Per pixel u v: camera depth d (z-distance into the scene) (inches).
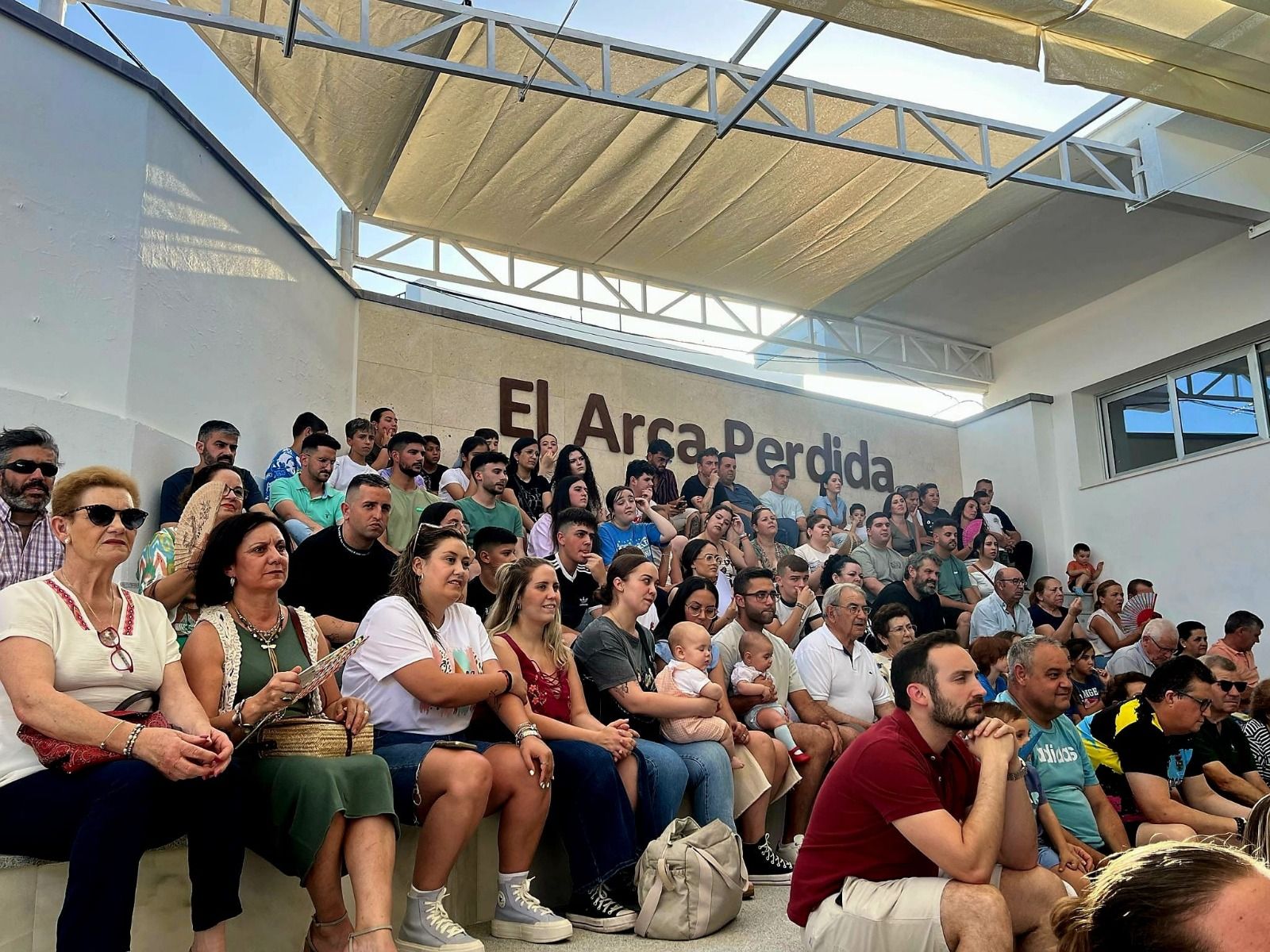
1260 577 398.3
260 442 278.5
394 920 134.6
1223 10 234.1
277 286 293.3
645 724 176.2
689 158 346.3
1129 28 239.8
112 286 221.8
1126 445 470.3
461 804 127.6
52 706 103.2
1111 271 445.7
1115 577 454.0
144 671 114.7
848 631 214.1
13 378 203.0
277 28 244.7
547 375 392.5
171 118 243.4
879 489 486.6
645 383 422.0
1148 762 175.0
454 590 147.3
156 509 223.8
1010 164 325.1
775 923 147.7
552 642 165.2
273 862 116.0
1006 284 455.5
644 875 142.8
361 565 182.7
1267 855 69.1
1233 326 415.2
